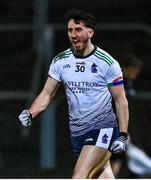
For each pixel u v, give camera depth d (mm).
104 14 30641
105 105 12562
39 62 25797
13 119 25531
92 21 12328
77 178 12430
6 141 24547
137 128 24328
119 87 12438
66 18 12359
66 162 23203
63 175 21859
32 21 30547
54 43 28234
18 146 24391
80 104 12578
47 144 22797
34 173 21984
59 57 12609
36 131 24953
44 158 22750
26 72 27891
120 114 12453
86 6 31094
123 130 12391
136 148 18484
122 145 12242
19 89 27188
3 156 23719
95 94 12500
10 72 27938
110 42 28422
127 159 18578
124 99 12477
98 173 12930
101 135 12641
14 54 29016
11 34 30094
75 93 12570
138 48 28797
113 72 12383
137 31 29219
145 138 24078
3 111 25938
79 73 12461
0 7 31438
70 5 31203
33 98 24422
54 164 22734
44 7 26344
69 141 24562
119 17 30500
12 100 26219
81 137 12773
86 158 12562
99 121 12633
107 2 31234
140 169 18625
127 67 17766
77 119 12695
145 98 24672
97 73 12383
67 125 25266
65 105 25859
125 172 20594
